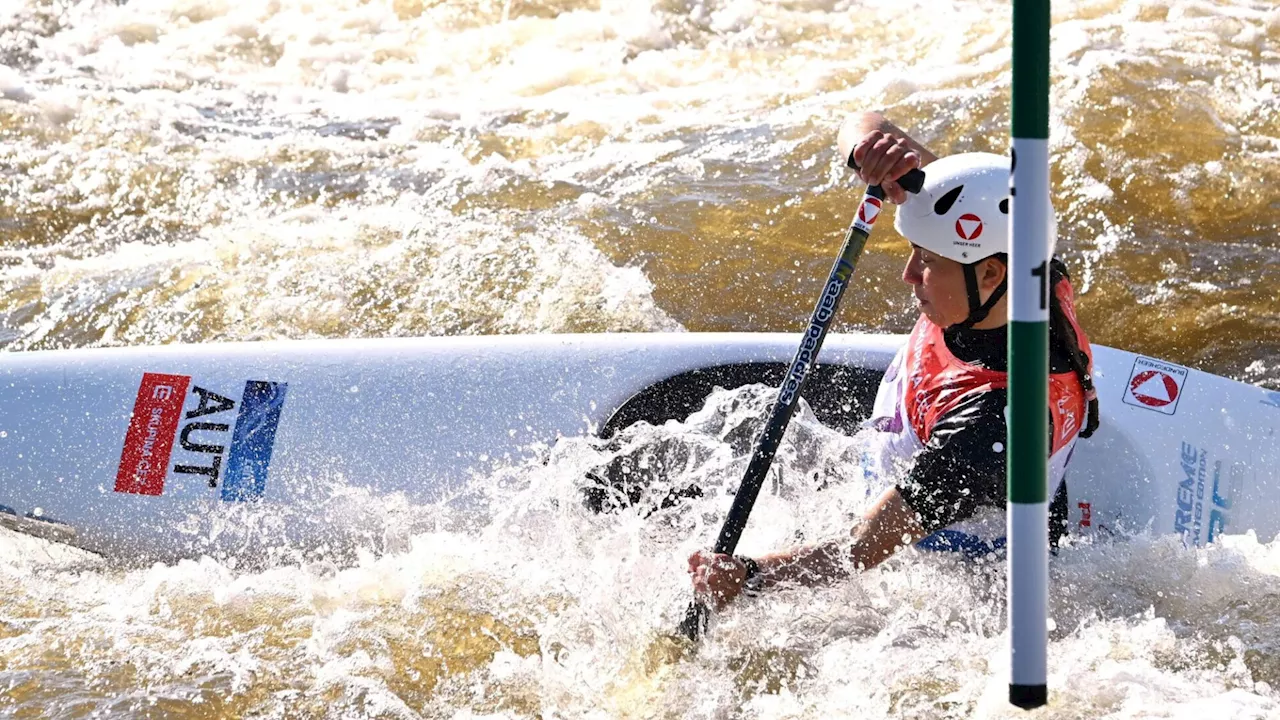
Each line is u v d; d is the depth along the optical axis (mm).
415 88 32062
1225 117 26375
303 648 11719
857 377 13781
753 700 10719
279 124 29359
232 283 21500
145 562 12984
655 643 11195
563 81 32062
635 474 13125
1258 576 11883
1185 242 22422
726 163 25859
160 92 31172
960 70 30359
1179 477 12711
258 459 13219
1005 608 10961
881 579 11141
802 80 31000
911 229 10180
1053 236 9742
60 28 35188
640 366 13844
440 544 12758
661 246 22328
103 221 24344
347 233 23219
